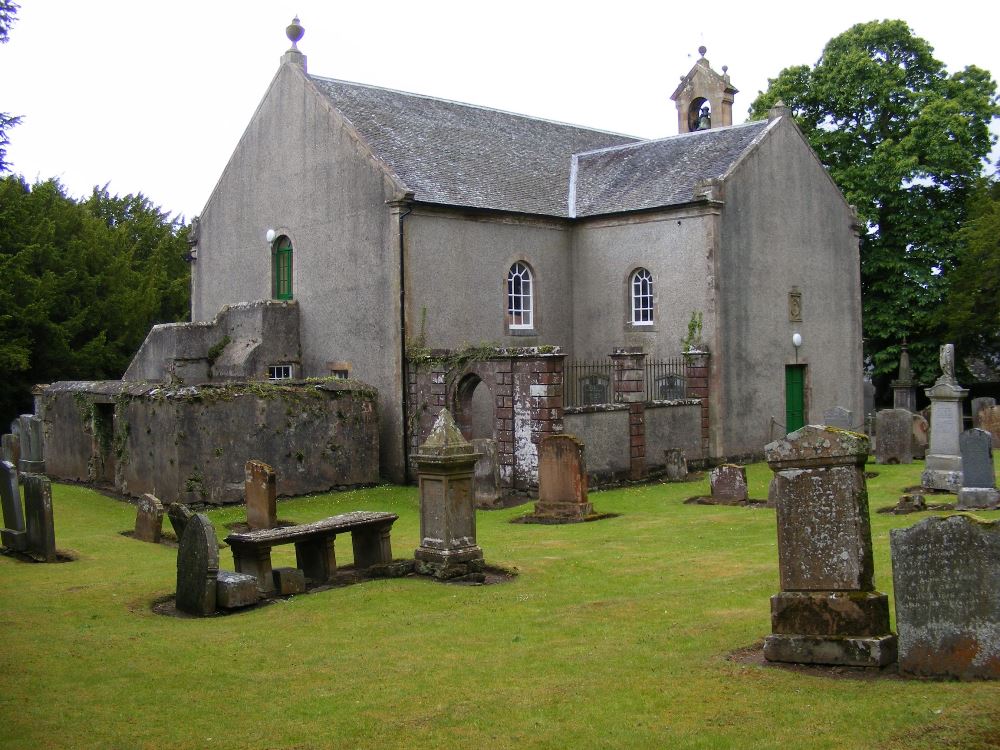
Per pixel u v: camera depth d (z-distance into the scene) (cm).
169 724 906
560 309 3359
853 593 966
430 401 2811
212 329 3133
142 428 2491
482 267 3116
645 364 3164
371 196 2962
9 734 881
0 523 2209
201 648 1166
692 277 3102
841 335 3591
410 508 2519
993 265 3922
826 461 975
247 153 3375
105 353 4347
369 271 2977
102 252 4575
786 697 887
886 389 4462
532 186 3388
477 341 3098
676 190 3181
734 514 2070
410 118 3362
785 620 993
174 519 1627
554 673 1011
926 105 4094
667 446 2875
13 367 3819
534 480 2562
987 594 889
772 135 3303
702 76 4022
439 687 985
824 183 3519
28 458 2947
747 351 3181
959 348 4259
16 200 4288
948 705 831
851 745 772
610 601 1319
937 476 2244
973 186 4169
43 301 4031
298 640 1195
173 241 5594
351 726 886
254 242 3359
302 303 3183
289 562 1733
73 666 1093
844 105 4212
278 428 2569
